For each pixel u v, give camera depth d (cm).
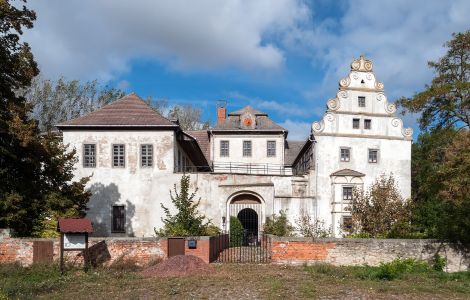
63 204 2378
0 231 2028
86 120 3391
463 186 2019
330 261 2152
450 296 1542
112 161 3341
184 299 1408
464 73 3841
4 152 2186
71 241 1877
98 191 3316
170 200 3300
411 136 3834
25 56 2320
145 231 3281
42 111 5334
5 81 2316
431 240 2184
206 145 4922
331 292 1533
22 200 2256
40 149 2317
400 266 1992
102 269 1959
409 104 3869
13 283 1602
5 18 2261
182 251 2120
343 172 3697
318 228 3222
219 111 5094
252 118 4622
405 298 1490
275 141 4581
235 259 2298
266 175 3528
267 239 2497
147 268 1967
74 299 1404
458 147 2123
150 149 3347
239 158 4575
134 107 3506
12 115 2250
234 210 3459
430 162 4059
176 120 3572
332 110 3803
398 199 2841
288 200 3562
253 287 1591
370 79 3881
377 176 3759
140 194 3312
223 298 1427
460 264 2175
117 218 3306
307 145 3941
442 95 3778
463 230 2175
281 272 1930
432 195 2816
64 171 2539
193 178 3394
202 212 3372
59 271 1861
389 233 2617
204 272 1897
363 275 1877
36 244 2020
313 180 3653
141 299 1409
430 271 2050
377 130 3828
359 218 2794
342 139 3772
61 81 5550
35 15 2345
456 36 3794
